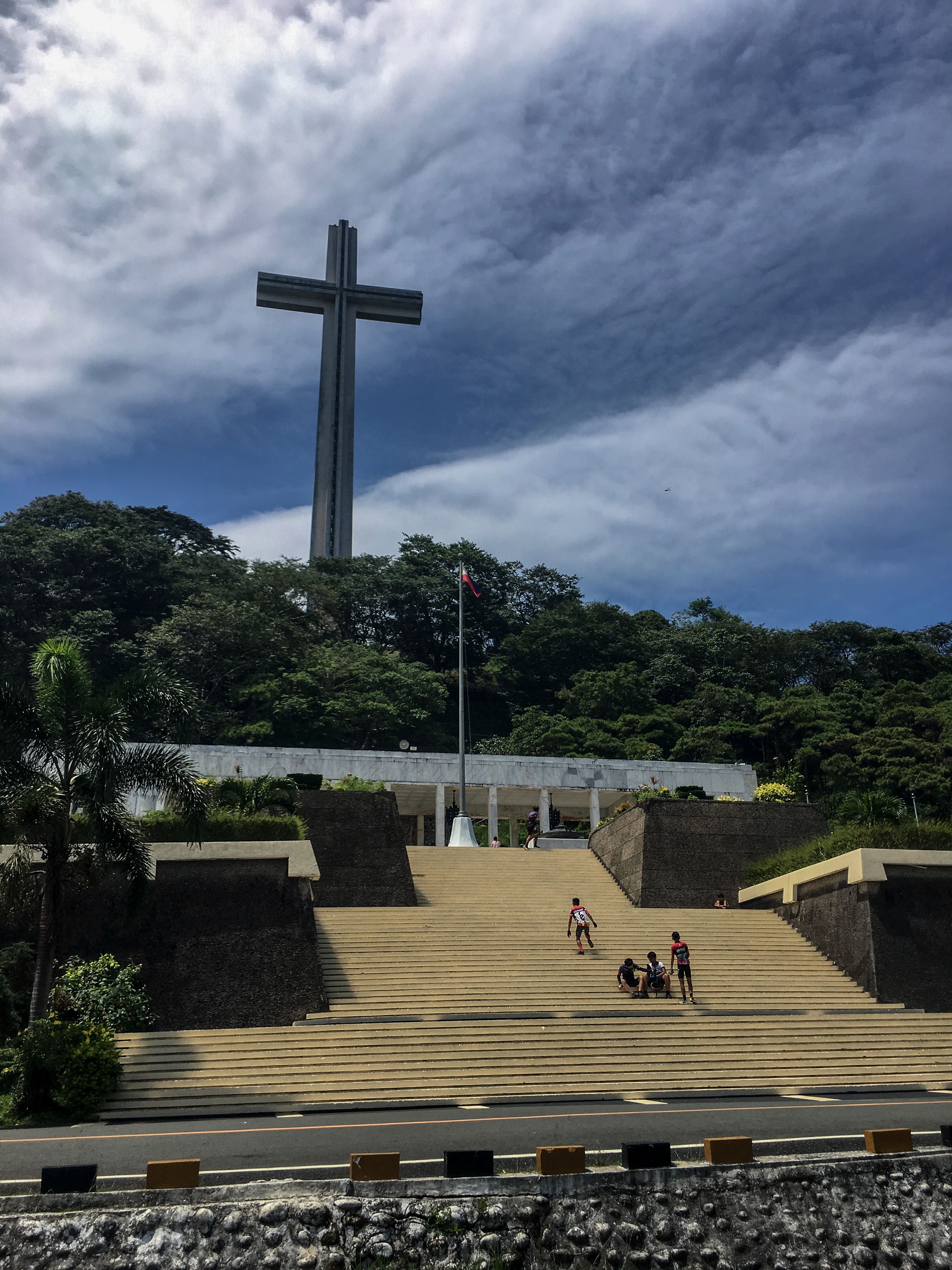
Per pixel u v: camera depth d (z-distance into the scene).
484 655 99.50
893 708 79.19
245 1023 21.02
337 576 94.12
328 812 30.31
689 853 33.28
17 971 21.11
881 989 24.78
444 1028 20.27
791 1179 11.59
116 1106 17.06
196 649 72.56
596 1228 10.77
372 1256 10.17
